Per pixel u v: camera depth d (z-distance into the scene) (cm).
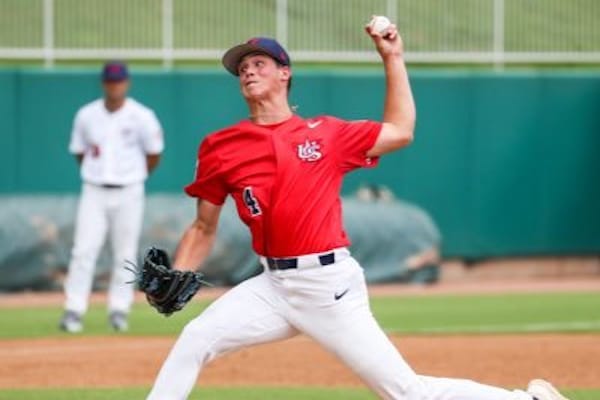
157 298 2248
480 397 2162
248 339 2188
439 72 6744
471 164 6788
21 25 7175
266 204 2131
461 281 6794
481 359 3897
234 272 6072
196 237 2280
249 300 2183
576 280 6862
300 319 2158
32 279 5953
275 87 2166
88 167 4422
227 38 7288
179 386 2200
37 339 4306
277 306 2169
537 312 5272
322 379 3512
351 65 7181
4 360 3828
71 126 6456
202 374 3578
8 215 5972
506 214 6831
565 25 7469
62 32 7231
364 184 6712
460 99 6762
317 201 2127
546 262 6975
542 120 6844
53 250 5972
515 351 4072
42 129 6438
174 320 4888
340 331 2138
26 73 6419
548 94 6850
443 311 5294
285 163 2123
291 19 7338
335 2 7406
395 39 2183
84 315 5066
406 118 2172
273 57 2158
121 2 7388
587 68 7325
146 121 4422
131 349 4069
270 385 3397
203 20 7325
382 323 4844
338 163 2153
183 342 2197
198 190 2222
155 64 7188
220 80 6569
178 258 2280
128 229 4462
